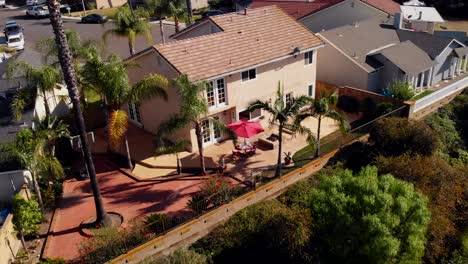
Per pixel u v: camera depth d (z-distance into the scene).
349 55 38.09
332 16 49.66
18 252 20.30
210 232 22.47
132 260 19.62
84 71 25.62
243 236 21.45
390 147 28.34
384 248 17.84
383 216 18.17
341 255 19.17
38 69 27.88
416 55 39.81
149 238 20.38
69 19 71.06
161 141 25.14
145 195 24.94
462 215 22.83
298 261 20.25
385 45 41.31
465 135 34.28
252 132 27.70
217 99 29.92
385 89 37.22
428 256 20.67
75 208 23.89
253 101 32.12
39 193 22.95
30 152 21.98
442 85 41.78
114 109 26.39
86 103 34.44
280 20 36.25
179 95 27.41
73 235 21.56
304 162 27.41
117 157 29.30
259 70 31.75
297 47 33.53
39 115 29.77
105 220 21.95
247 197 23.83
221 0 78.75
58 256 20.00
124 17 39.12
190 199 24.20
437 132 30.81
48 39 32.25
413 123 29.17
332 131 32.50
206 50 30.30
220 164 27.73
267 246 20.86
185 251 19.94
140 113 33.19
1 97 30.28
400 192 19.22
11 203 23.34
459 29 65.38
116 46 54.06
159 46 29.00
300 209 22.47
